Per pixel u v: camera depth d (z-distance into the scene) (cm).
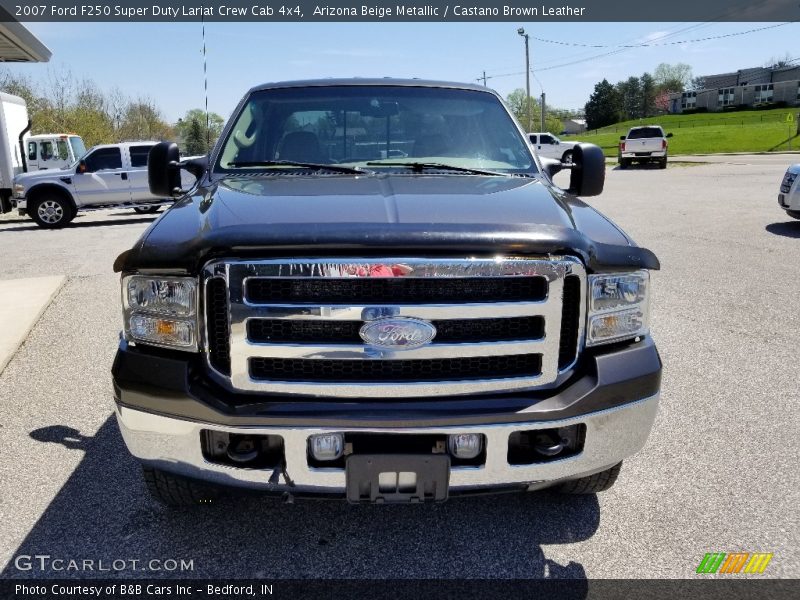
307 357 221
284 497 237
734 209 1317
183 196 311
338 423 221
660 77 13538
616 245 247
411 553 266
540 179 328
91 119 4088
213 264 221
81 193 1511
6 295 690
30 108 3881
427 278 218
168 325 234
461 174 327
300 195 270
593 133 10769
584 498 306
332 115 361
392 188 283
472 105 375
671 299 646
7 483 318
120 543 272
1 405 416
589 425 236
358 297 220
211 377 230
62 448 355
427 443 229
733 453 346
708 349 505
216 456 235
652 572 254
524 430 228
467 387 228
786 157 3388
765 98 11331
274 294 221
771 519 287
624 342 251
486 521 288
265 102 371
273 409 224
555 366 230
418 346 221
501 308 222
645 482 319
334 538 276
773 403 408
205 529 281
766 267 777
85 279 794
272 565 259
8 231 1473
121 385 238
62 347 532
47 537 276
